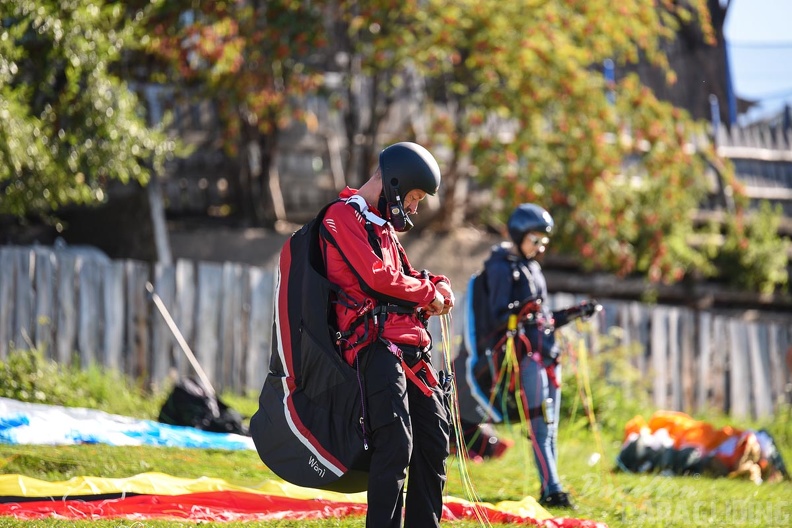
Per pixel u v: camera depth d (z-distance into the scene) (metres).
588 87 45.16
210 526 16.45
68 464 20.47
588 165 44.75
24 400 29.31
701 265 51.50
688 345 43.69
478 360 21.98
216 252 44.47
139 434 24.44
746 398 44.69
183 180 46.72
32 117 31.20
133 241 42.62
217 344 36.50
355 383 13.63
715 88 60.59
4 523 15.50
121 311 35.12
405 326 14.09
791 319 55.19
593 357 39.38
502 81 45.44
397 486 13.45
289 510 18.34
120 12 35.16
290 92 43.56
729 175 50.84
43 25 29.89
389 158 14.46
